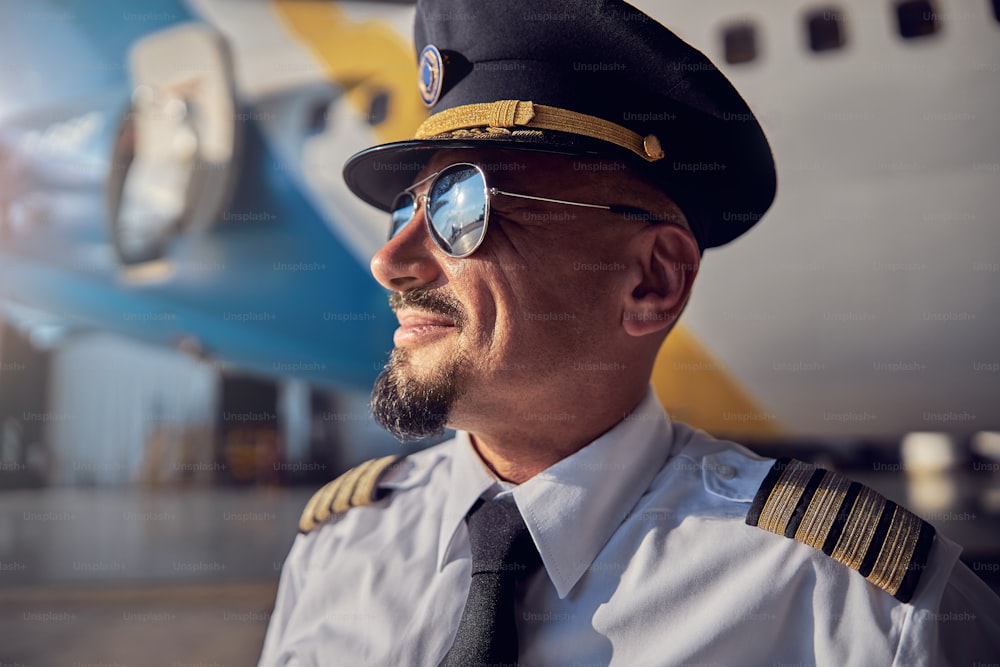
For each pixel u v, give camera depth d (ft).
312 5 23.30
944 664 2.60
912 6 17.80
